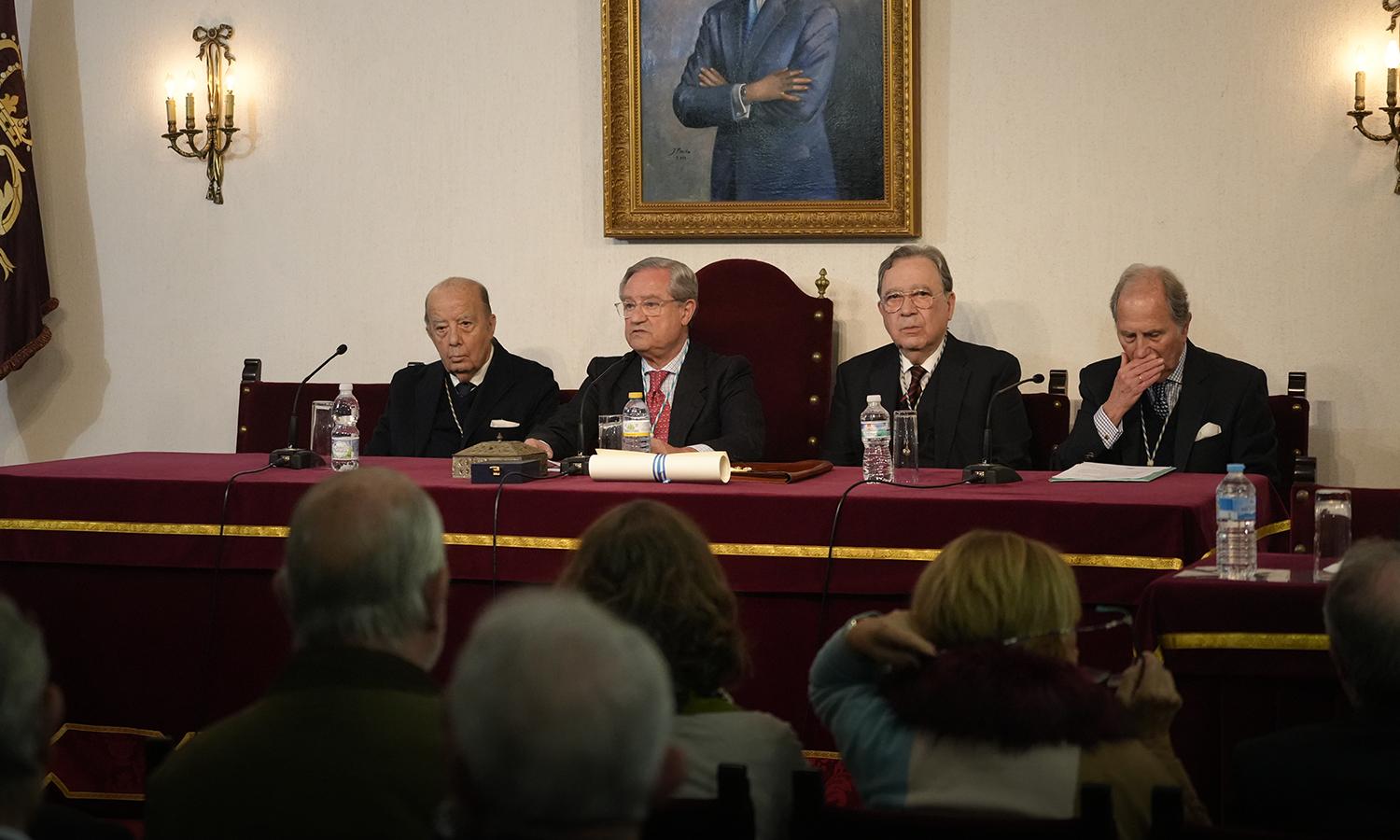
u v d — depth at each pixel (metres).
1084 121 5.46
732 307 5.50
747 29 5.66
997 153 5.55
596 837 1.05
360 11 6.04
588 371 5.29
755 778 1.90
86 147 6.28
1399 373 5.24
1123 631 3.19
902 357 5.15
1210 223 5.39
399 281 6.07
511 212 5.96
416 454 5.32
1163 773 1.82
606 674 1.05
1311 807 1.84
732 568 3.47
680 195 5.75
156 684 3.85
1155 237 5.43
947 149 5.59
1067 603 1.98
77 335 6.32
